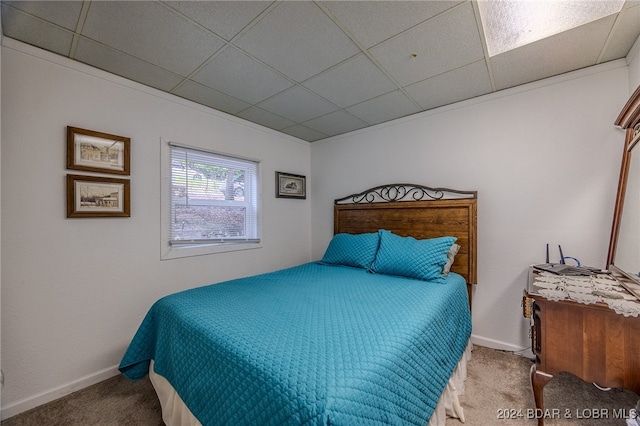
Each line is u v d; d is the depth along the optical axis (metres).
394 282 2.06
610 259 1.79
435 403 1.22
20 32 1.54
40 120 1.69
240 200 2.94
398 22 1.51
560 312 1.32
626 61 1.82
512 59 1.86
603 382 1.23
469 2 1.38
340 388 0.81
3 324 1.56
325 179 3.62
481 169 2.41
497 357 2.17
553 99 2.08
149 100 2.20
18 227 1.62
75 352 1.82
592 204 1.94
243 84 2.19
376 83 2.18
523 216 2.21
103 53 1.76
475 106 2.44
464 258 2.44
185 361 1.27
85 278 1.87
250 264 2.98
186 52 1.77
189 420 1.22
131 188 2.09
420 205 2.71
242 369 0.98
